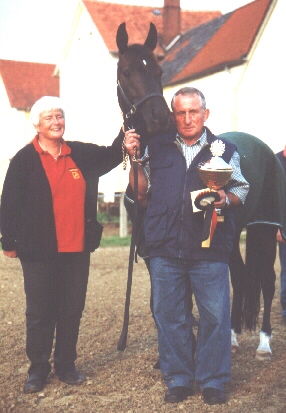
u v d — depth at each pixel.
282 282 6.18
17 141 28.58
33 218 4.11
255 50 15.33
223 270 3.91
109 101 20.22
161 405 3.94
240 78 15.66
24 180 4.14
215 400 3.93
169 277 3.94
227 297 3.93
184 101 3.87
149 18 21.81
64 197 4.15
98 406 3.94
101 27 20.47
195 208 3.78
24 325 6.13
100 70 20.67
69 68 22.80
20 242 4.13
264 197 5.13
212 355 3.94
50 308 4.25
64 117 4.20
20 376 4.54
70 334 4.33
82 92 21.91
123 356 5.06
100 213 18.94
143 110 4.48
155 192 3.93
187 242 3.87
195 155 3.94
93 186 4.30
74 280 4.27
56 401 4.04
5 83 28.95
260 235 5.20
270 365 4.81
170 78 18.59
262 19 14.95
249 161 4.91
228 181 3.95
